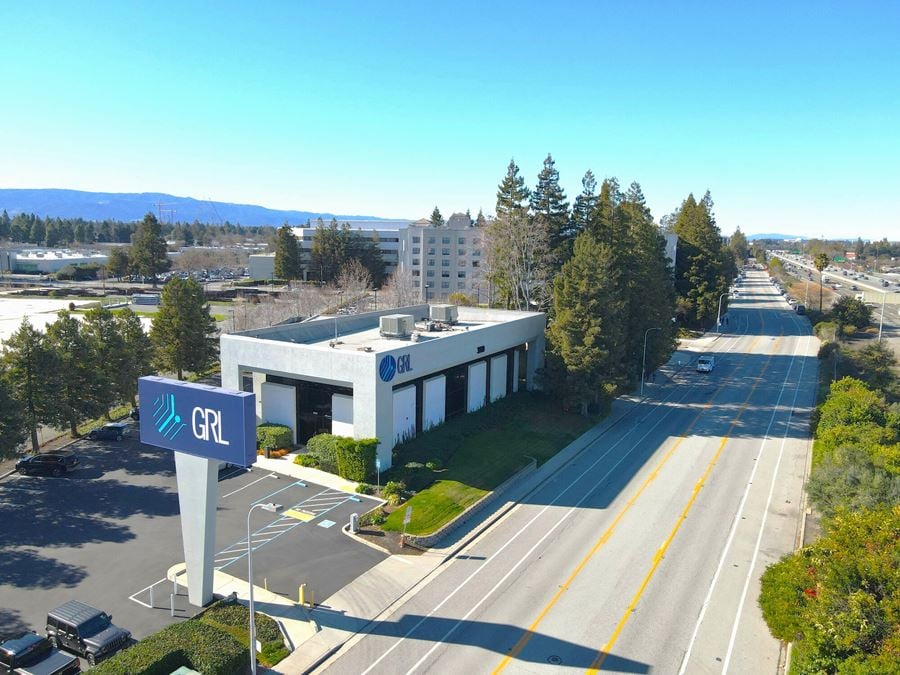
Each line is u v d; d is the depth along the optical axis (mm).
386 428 35844
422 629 22234
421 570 26266
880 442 35469
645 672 20047
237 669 19062
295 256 132625
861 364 64062
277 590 24422
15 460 37750
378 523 29906
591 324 47750
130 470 36438
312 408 39875
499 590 24875
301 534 29031
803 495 34875
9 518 29969
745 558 27656
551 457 41031
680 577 25984
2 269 167125
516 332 51375
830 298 129000
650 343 58938
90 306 106562
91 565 25781
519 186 68938
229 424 21156
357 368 35188
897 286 156125
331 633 21844
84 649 19984
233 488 34031
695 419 50594
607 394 47594
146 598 23484
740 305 135125
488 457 39062
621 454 41969
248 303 103312
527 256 68000
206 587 23094
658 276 61219
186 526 22781
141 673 17828
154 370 53375
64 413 40062
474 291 112438
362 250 134375
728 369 70625
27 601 23156
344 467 35188
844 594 17812
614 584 25375
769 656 20938
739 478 37469
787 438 45531
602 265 47969
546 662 20469
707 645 21484
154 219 140500
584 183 68812
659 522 31328
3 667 18969
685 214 99875
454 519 30469
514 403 50781
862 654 16562
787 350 82688
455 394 45938
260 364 39312
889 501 25219
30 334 38156
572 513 32406
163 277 159375
